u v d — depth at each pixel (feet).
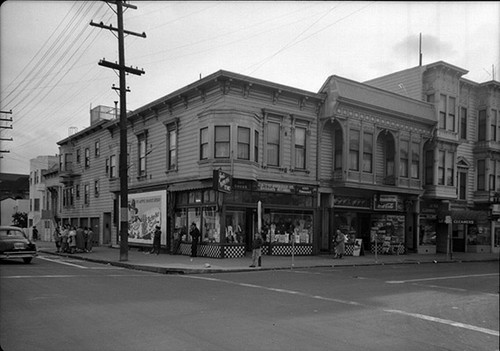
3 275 47.65
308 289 42.06
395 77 113.09
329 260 76.13
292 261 66.90
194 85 79.00
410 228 101.71
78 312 28.48
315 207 85.71
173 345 21.42
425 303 36.55
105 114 124.47
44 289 37.93
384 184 94.12
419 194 100.32
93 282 43.39
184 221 84.28
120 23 68.54
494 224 120.06
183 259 72.18
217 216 75.56
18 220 209.56
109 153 114.83
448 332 26.73
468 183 114.52
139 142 99.09
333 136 88.63
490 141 114.73
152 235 90.58
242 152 74.74
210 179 74.74
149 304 31.78
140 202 95.96
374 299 37.40
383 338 24.31
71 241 88.63
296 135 83.66
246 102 77.56
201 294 37.19
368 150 90.94
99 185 120.98
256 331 24.63
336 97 84.48
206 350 20.79
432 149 103.86
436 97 104.42
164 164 89.15
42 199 181.06
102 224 118.21
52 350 20.42
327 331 25.31
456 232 116.98
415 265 77.00
